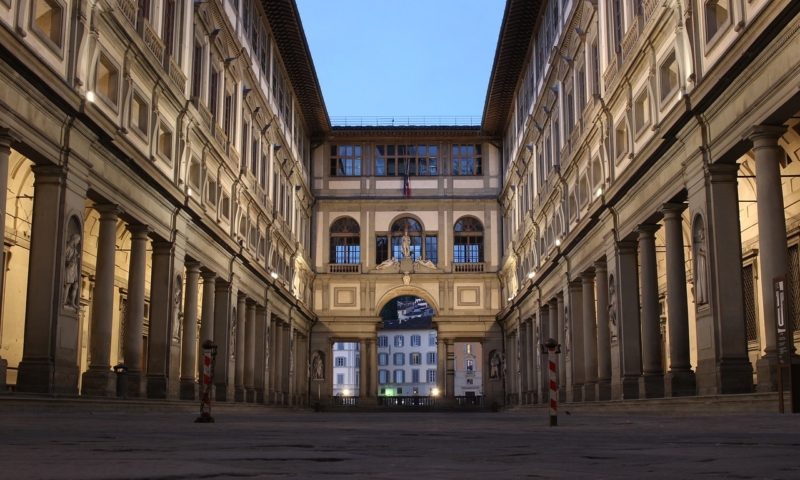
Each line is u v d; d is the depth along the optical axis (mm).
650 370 27844
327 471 5023
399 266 63594
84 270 32312
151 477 4410
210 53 35312
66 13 21375
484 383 62656
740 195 30297
